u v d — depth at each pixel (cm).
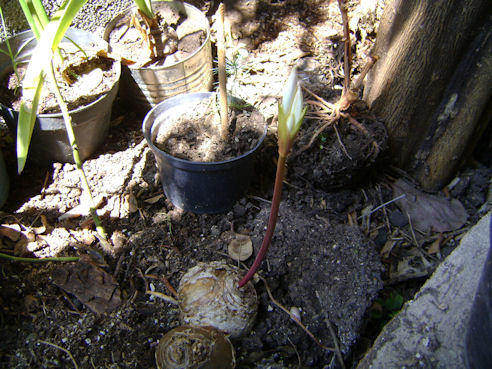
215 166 44
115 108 60
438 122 52
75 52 54
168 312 44
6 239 47
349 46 47
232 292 40
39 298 44
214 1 68
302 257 47
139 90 56
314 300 45
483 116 51
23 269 45
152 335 42
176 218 51
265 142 56
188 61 54
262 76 63
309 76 63
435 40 46
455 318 38
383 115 53
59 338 41
